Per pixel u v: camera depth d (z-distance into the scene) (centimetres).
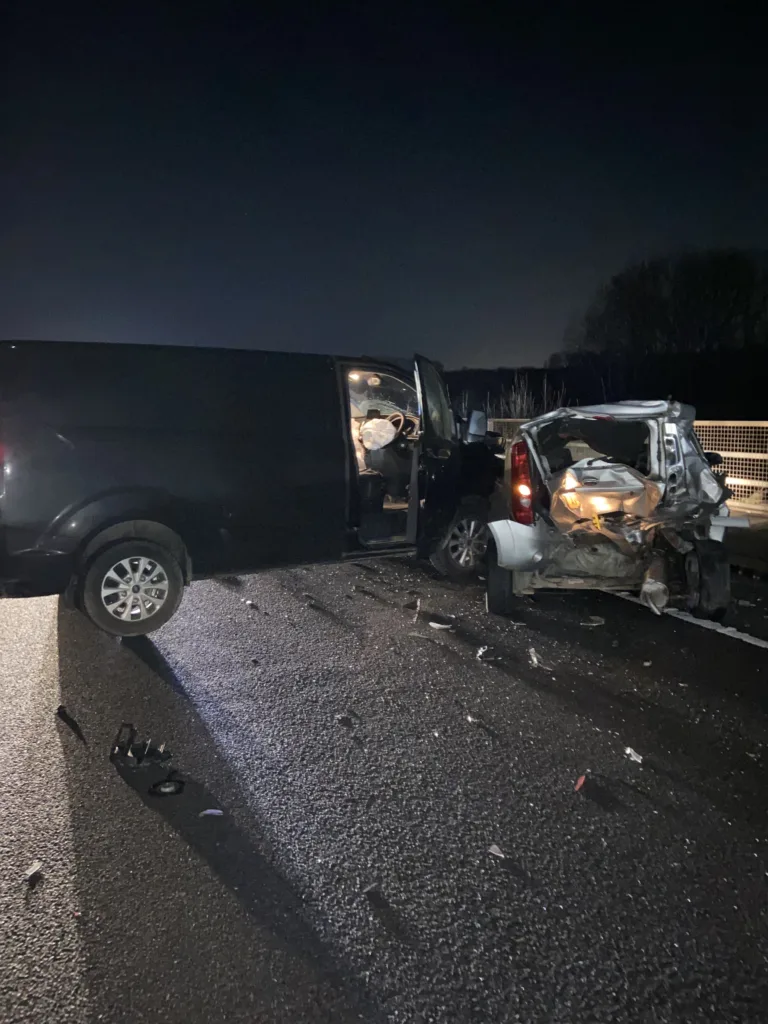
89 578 636
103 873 338
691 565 689
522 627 683
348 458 759
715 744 452
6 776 424
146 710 511
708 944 291
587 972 278
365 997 268
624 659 596
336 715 498
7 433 606
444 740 461
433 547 830
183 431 670
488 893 321
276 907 314
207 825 374
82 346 641
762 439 1202
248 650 632
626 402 728
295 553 735
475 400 2895
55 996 270
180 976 278
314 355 753
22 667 599
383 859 345
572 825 370
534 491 687
